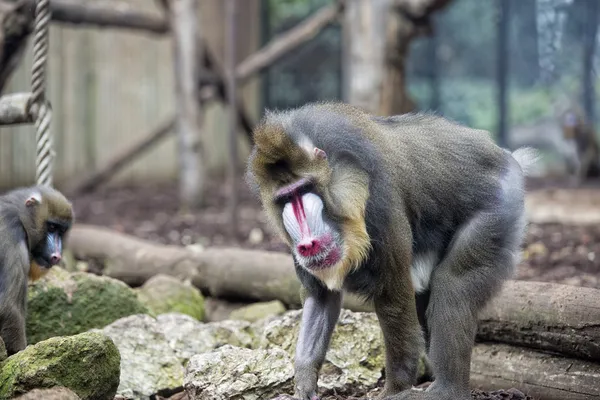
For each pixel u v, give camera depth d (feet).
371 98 38.60
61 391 15.31
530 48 66.28
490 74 67.87
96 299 21.31
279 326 19.75
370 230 15.99
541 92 66.74
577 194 50.52
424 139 17.62
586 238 33.58
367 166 15.76
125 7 44.37
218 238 36.96
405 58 39.17
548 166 68.59
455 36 67.92
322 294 17.34
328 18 44.65
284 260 24.79
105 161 55.52
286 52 46.93
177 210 47.26
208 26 66.85
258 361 17.35
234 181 37.88
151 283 24.39
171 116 51.85
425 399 16.43
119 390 18.53
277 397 16.16
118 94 62.23
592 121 66.13
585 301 18.16
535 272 27.45
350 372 18.98
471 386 19.70
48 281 21.16
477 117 68.13
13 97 23.72
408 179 16.89
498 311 19.34
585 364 18.33
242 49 68.44
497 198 17.61
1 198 21.22
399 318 16.48
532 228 36.83
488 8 67.15
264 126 15.84
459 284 17.12
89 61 60.49
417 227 17.34
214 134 69.62
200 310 24.54
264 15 69.31
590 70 65.51
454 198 17.47
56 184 58.54
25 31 31.91
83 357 15.89
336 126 15.87
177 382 19.10
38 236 21.09
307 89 70.23
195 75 46.19
